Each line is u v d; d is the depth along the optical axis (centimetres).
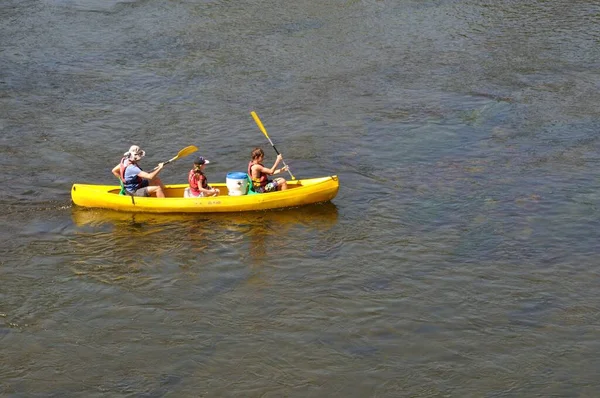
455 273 1498
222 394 1181
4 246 1588
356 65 2711
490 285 1457
